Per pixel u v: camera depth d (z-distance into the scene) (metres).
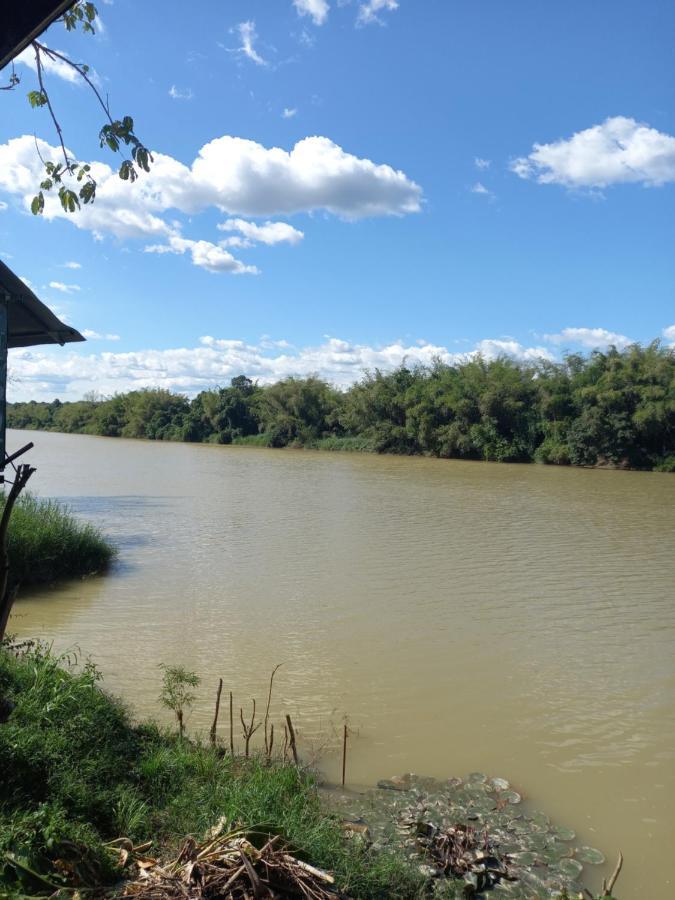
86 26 3.82
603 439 43.09
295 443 62.72
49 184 3.82
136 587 12.62
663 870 4.86
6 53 2.37
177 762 5.52
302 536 18.14
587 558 15.82
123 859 3.92
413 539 17.91
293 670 8.64
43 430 107.75
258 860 3.62
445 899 4.27
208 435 73.25
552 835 5.19
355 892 4.06
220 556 15.49
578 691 8.19
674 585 13.38
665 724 7.36
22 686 5.93
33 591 12.21
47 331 5.01
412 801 5.57
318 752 6.53
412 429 51.94
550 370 47.81
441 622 10.78
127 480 32.28
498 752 6.64
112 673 8.38
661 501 26.59
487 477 36.28
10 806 4.14
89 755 5.12
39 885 3.39
